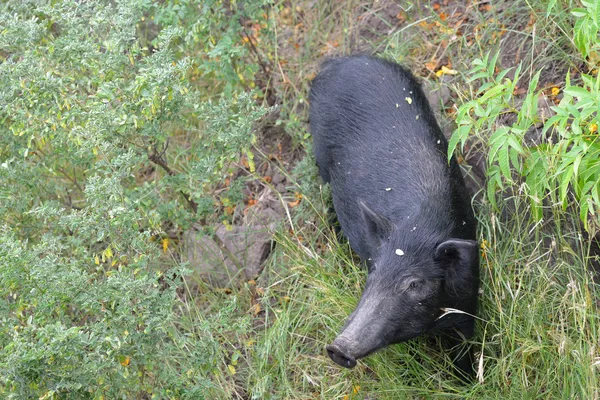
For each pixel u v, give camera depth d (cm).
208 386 547
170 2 687
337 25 817
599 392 505
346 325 514
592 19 480
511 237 596
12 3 708
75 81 641
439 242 531
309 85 766
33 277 512
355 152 617
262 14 737
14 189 642
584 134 499
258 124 768
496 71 695
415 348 584
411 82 646
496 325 572
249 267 681
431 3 775
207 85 794
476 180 649
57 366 497
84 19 664
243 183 672
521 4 715
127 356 530
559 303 562
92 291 525
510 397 533
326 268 636
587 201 488
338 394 577
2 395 496
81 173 747
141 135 605
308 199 672
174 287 545
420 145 596
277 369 602
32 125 605
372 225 548
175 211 632
